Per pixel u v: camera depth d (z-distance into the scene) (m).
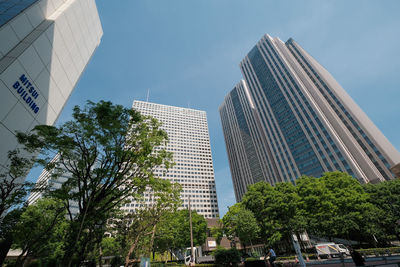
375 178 55.25
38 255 14.62
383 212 26.70
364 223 27.14
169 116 132.38
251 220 29.12
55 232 16.03
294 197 30.23
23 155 17.77
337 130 72.62
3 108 15.94
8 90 16.38
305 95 82.75
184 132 130.25
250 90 117.12
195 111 143.88
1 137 15.74
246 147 110.50
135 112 14.93
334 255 23.66
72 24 25.88
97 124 13.00
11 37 17.53
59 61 23.27
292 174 78.06
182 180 112.94
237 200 109.88
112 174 13.56
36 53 19.47
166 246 36.78
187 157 121.75
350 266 14.84
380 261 16.09
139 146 15.33
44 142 12.34
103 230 16.55
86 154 13.51
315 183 32.97
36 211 16.88
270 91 101.69
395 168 38.88
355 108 78.94
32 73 19.02
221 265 16.33
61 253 16.58
